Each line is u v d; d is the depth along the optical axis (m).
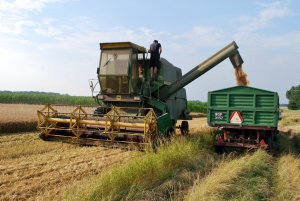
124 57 11.91
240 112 10.95
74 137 10.93
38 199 5.80
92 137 11.02
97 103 12.50
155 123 10.05
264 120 10.73
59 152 10.20
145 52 12.71
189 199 5.46
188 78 13.14
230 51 13.25
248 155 9.81
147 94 12.53
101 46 12.16
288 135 17.78
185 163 8.31
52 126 11.34
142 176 6.77
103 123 10.36
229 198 5.94
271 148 11.02
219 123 11.23
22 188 6.37
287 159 9.64
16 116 20.00
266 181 7.16
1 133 15.76
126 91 11.96
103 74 12.08
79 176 7.34
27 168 7.99
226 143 10.98
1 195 5.96
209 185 6.13
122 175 6.39
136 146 9.95
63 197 5.74
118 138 10.51
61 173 7.58
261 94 10.73
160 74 13.02
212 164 8.64
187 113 16.17
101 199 5.45
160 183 6.77
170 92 13.23
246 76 13.91
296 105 95.75
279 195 6.37
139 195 5.77
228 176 6.93
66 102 53.62
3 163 8.52
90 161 8.91
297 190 6.62
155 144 9.66
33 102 53.78
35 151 10.22
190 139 10.98
